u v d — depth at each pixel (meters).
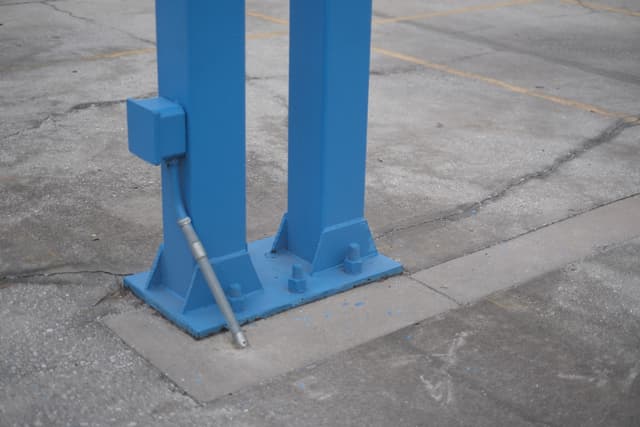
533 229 5.20
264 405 3.45
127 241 4.84
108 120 6.85
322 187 4.26
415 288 4.42
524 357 3.86
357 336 3.96
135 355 3.75
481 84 8.32
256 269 4.43
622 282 4.59
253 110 7.21
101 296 4.23
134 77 8.05
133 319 4.04
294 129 4.30
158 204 5.35
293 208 4.50
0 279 4.36
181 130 3.70
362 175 4.39
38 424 3.30
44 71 8.12
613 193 5.82
